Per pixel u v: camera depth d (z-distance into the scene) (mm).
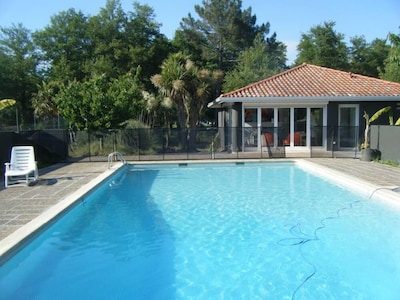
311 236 7172
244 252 6402
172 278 5430
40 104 36969
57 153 17656
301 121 20234
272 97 19109
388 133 15695
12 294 4973
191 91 26781
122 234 7418
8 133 15203
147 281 5336
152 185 12703
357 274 5508
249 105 20031
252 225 7898
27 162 11633
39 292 5012
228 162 17172
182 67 26281
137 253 6406
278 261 6012
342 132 19688
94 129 19188
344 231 7438
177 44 49219
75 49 46250
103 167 15281
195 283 5277
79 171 14117
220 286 5176
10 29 50094
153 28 47125
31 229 6484
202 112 32438
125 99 19906
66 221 8125
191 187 12289
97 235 7367
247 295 4902
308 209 9156
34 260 6121
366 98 19125
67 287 5156
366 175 12336
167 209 9352
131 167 16922
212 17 53938
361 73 46219
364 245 6676
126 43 43875
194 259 6133
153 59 43531
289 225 7863
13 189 10359
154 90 41312
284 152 18250
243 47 53188
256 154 18641
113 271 5684
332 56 45500
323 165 15109
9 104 20828
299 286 5148
